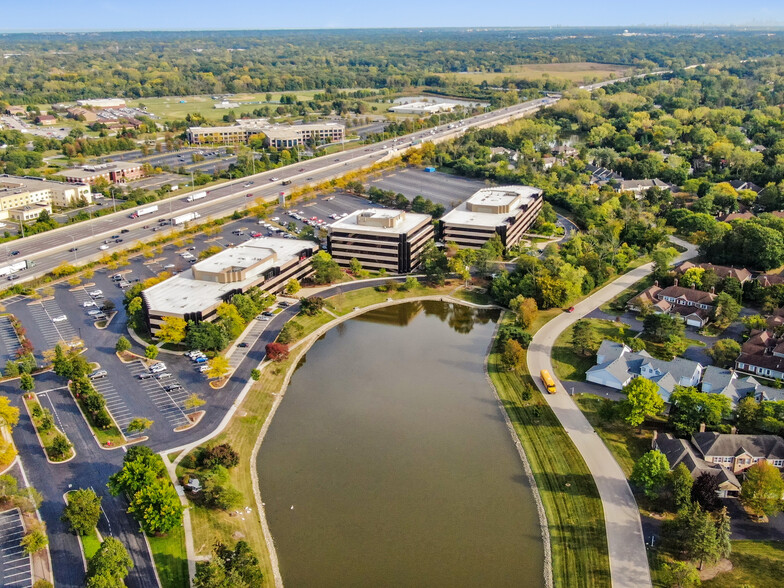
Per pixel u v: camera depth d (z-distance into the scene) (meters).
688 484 178.88
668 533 170.38
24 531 173.12
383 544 172.88
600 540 172.88
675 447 198.12
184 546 168.62
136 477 179.12
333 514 183.38
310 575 162.50
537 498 190.50
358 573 163.25
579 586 159.50
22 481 191.50
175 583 157.62
